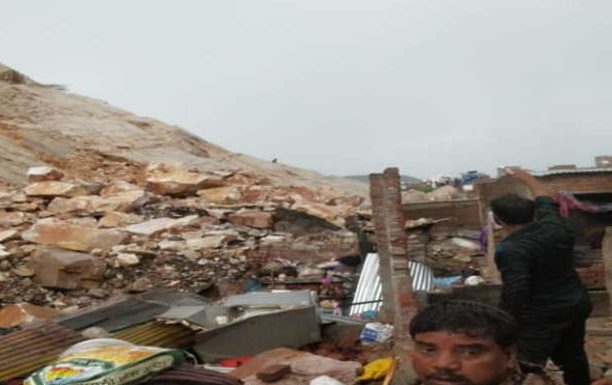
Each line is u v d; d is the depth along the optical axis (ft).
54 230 45.93
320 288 37.63
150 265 41.83
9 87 121.39
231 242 47.34
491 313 7.10
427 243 42.88
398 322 18.44
